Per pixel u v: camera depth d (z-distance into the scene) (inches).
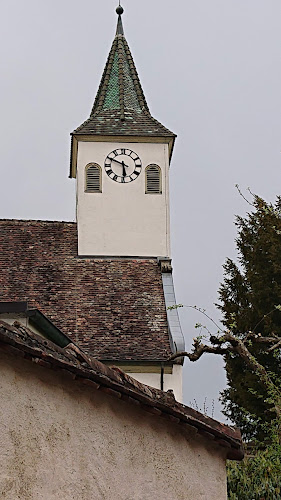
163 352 1010.1
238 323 1376.7
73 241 1236.5
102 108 1332.4
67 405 310.7
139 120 1291.8
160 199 1242.6
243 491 478.9
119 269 1178.0
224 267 1523.1
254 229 1536.7
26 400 297.3
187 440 350.6
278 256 1397.6
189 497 340.8
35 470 293.7
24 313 639.1
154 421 340.5
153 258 1208.8
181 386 993.5
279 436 535.2
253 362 623.8
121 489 319.3
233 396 1321.4
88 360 322.3
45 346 308.8
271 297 1373.0
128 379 338.6
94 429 317.4
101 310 1086.4
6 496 284.0
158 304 1101.7
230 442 355.9
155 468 334.3
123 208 1233.4
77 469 307.0
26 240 1231.5
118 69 1378.0
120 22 1448.1
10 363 295.0
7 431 289.7
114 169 1252.5
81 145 1257.4
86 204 1232.2
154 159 1259.8
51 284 1136.8
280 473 478.0
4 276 1149.1
